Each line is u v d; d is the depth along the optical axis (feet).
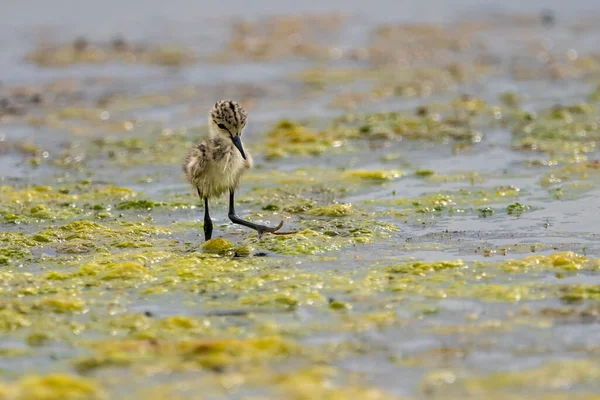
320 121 70.44
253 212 49.88
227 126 45.27
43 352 31.68
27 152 63.82
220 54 92.63
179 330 33.35
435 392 28.12
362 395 27.76
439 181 54.39
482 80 82.69
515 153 60.13
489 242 43.16
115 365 30.32
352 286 37.45
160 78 84.94
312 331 32.99
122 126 70.38
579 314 33.65
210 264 40.96
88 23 104.53
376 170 57.00
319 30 101.96
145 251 43.19
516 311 34.19
